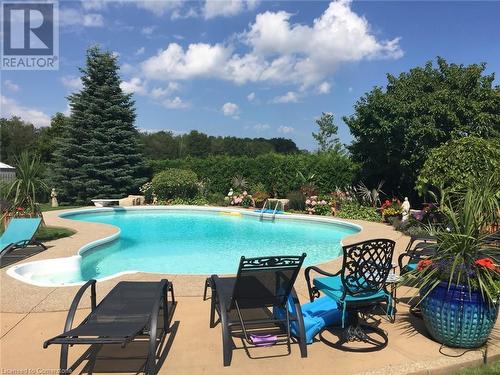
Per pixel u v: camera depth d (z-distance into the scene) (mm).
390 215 14391
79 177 22812
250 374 3543
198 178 23750
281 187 20625
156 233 14109
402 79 16391
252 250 11219
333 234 14055
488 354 3867
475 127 14203
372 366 3686
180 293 5777
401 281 4344
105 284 6164
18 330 4477
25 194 10367
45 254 8492
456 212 4500
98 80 23844
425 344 4137
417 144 14680
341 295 4184
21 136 46062
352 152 17922
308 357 3865
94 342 3131
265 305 4094
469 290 3773
